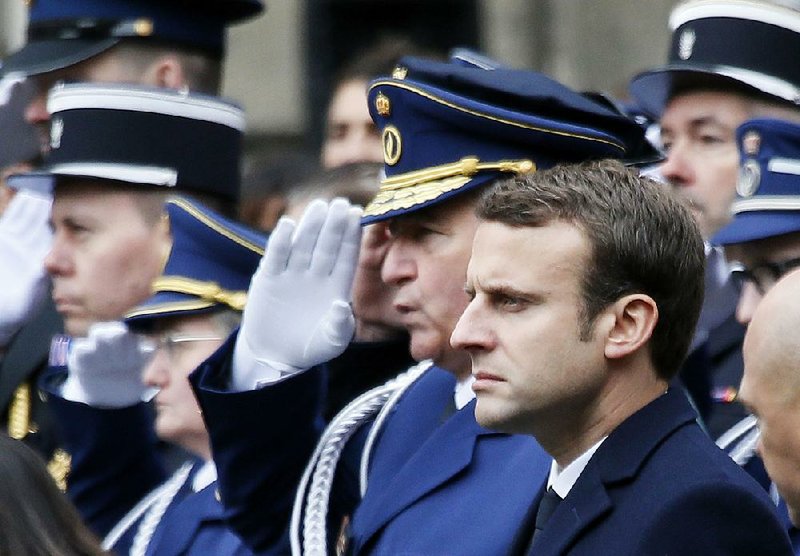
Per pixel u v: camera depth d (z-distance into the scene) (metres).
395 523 10.66
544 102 10.94
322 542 11.36
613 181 9.34
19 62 16.05
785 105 13.78
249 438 11.43
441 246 10.82
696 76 13.92
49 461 15.27
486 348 9.29
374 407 11.71
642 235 9.20
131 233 14.30
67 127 14.48
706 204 13.82
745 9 13.88
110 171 14.30
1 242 16.09
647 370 9.31
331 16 27.69
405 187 11.00
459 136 10.90
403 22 27.45
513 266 9.23
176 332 12.64
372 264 12.44
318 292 11.39
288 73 27.77
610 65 25.98
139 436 14.15
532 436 9.98
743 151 12.39
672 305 9.29
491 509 10.27
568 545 9.12
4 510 10.23
